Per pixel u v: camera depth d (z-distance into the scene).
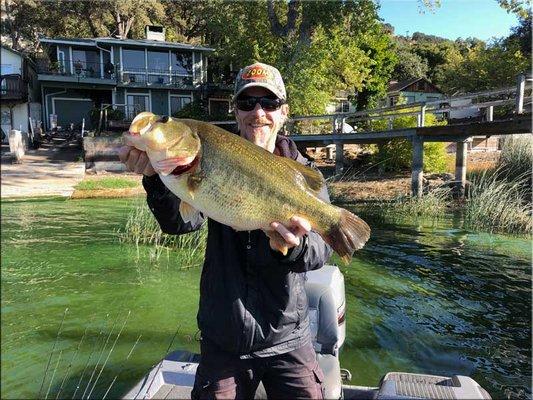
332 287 3.41
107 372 4.14
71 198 14.16
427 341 4.94
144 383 2.93
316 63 23.83
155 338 4.83
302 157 2.66
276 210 2.03
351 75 26.27
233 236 2.20
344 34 25.47
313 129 23.81
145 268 7.17
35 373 4.06
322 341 3.30
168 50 32.00
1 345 4.57
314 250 2.08
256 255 2.13
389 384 2.83
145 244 8.60
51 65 30.91
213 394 2.18
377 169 18.44
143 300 5.87
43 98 31.64
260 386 2.66
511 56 36.00
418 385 2.82
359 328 5.24
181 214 2.11
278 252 2.03
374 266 7.64
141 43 30.89
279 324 2.16
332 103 31.52
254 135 2.50
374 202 13.75
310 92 23.48
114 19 42.59
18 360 4.29
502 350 4.78
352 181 16.66
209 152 1.94
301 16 25.67
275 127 2.53
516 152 14.82
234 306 2.13
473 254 8.37
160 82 32.03
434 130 12.72
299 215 2.06
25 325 5.07
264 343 2.15
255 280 2.15
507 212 10.35
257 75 2.46
